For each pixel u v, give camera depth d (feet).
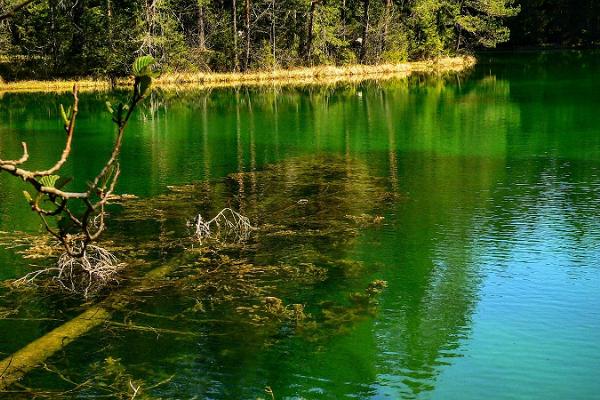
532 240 31.09
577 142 55.26
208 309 24.43
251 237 32.19
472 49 175.32
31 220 35.27
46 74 121.49
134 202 38.42
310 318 23.58
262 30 138.41
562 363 20.40
